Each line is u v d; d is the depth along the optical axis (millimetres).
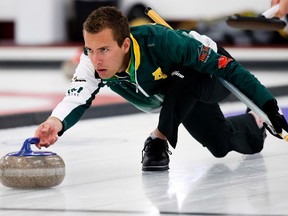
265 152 11664
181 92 9508
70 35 37281
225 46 32875
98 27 8812
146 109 10227
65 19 37156
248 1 35188
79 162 11008
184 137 13672
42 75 30625
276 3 10875
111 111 18250
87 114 17609
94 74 9438
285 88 23125
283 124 9344
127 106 18688
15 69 34812
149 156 10078
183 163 10742
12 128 16062
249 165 10469
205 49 9391
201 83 9625
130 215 7504
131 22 33438
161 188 8883
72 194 8602
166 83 9719
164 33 9359
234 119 10812
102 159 11273
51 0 36312
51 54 34906
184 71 9578
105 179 9539
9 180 8867
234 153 11578
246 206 7832
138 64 9273
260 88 9406
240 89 9492
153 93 9766
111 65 8992
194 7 35781
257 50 32688
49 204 8070
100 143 13148
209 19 33969
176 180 9398
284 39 33938
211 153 11016
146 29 9414
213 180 9359
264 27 10562
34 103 19516
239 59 32875
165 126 9539
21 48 35344
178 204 7988
